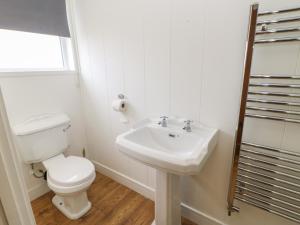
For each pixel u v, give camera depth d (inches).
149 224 59.6
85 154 88.5
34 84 65.4
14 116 61.9
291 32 35.7
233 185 45.0
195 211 58.5
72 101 78.8
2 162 16.7
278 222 45.1
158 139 53.3
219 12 42.1
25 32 60.9
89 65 73.7
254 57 39.9
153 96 58.4
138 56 58.4
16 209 18.2
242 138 45.1
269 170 41.6
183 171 35.2
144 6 52.9
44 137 64.4
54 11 65.0
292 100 38.2
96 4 63.7
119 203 68.2
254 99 40.6
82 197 63.1
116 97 68.7
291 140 39.6
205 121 50.3
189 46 48.0
